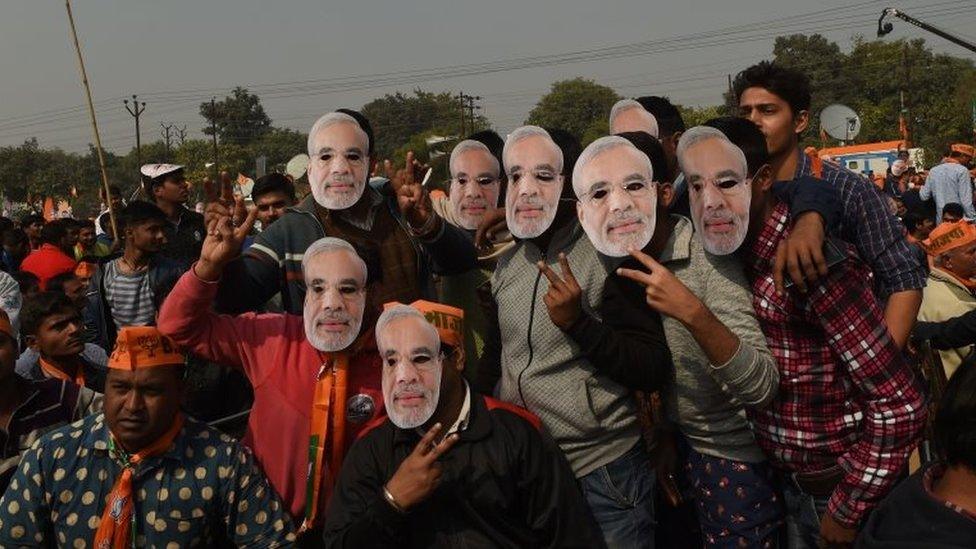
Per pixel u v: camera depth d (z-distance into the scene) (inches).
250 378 142.0
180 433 130.8
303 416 139.4
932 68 3262.8
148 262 244.8
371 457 129.0
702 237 126.6
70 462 128.8
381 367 140.5
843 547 122.8
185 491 128.8
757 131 131.1
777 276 118.6
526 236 137.6
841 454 125.3
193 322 136.5
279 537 132.4
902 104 2364.7
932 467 92.0
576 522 127.6
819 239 118.0
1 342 149.9
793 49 3804.1
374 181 178.5
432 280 166.1
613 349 127.6
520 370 138.1
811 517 130.8
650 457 142.1
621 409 135.6
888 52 3331.7
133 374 125.6
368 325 140.4
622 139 130.0
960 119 2079.2
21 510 128.0
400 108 4471.0
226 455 131.2
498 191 178.4
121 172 4008.4
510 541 125.1
